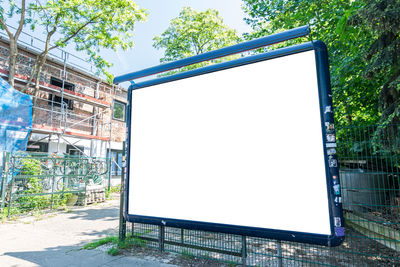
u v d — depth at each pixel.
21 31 11.09
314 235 2.65
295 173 2.86
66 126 13.15
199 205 3.57
